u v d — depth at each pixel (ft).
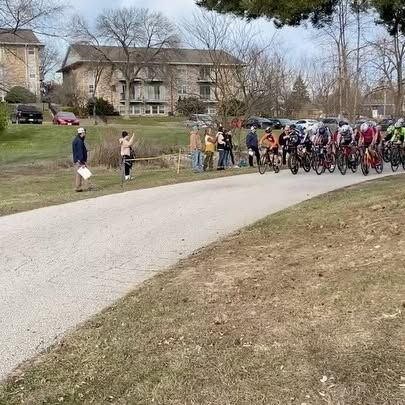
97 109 227.20
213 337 15.02
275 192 45.60
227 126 85.87
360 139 61.00
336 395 11.50
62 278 22.33
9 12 111.24
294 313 15.93
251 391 12.00
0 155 105.70
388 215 26.30
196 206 39.68
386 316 14.67
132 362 14.02
